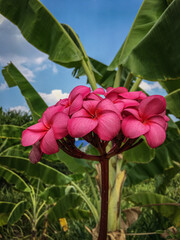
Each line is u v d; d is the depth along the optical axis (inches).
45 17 96.9
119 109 29.0
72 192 125.8
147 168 118.5
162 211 114.3
